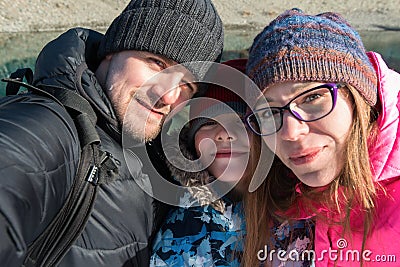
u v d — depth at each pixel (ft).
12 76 2.28
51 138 1.64
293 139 2.07
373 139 2.16
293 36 2.07
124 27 2.28
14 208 1.35
